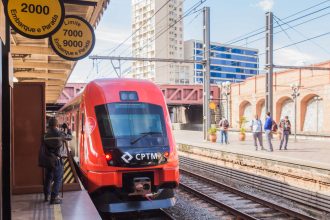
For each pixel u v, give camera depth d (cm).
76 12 823
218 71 12025
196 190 1164
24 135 836
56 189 728
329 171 1088
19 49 1047
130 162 802
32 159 841
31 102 838
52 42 764
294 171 1251
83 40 782
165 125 873
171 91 4781
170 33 11756
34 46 1060
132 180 809
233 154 1672
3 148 630
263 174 1434
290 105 3681
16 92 831
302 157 1444
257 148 1852
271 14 2544
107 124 829
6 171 632
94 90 877
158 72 11406
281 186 1180
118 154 802
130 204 804
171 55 11794
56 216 643
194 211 941
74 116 1102
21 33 588
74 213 663
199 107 5538
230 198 1103
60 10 602
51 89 2150
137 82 908
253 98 4150
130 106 859
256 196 1098
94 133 827
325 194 991
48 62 1302
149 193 807
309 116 3453
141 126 847
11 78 668
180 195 1159
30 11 590
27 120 837
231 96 4619
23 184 834
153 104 882
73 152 1121
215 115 4844
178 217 890
